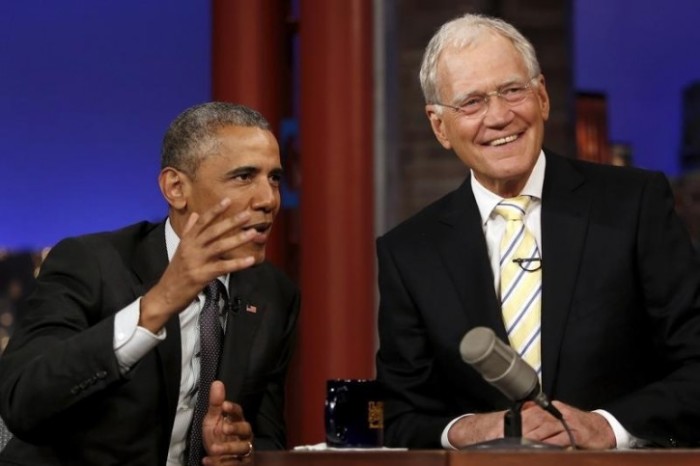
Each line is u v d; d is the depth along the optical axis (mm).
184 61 15367
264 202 7293
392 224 13977
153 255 7734
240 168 7293
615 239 7871
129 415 7359
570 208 8016
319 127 13852
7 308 14945
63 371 6918
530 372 6145
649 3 14844
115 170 15258
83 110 15281
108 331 6906
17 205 15203
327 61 13836
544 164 8211
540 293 7891
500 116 7758
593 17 14867
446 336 7941
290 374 14125
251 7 14109
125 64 15344
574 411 7156
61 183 15234
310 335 13789
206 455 7523
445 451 5695
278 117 14258
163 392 7449
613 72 14820
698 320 7758
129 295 7559
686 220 14562
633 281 7863
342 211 13812
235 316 7777
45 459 7316
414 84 14070
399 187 14047
